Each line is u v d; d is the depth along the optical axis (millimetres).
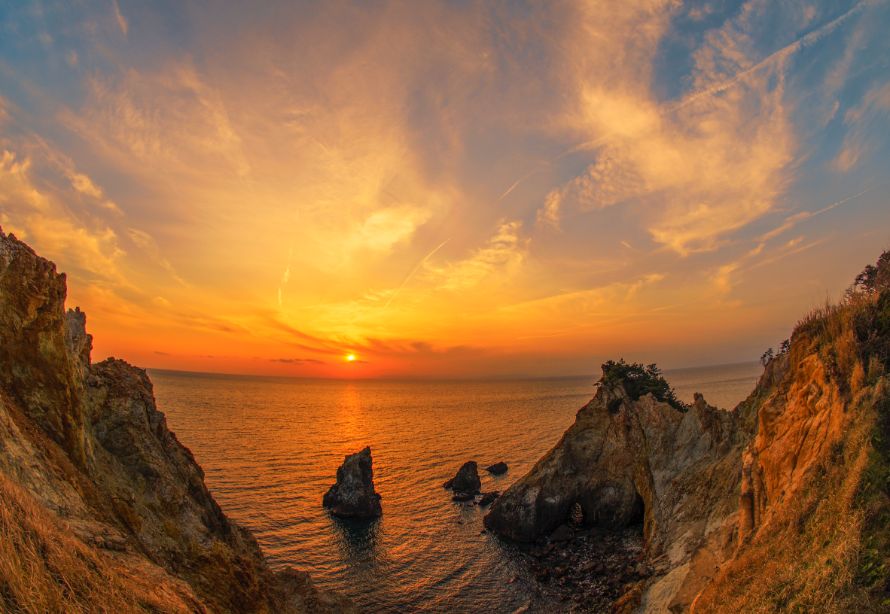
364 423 162125
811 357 20828
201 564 19984
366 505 63562
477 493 75438
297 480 79000
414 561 50469
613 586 41625
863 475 12852
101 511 15586
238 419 151000
